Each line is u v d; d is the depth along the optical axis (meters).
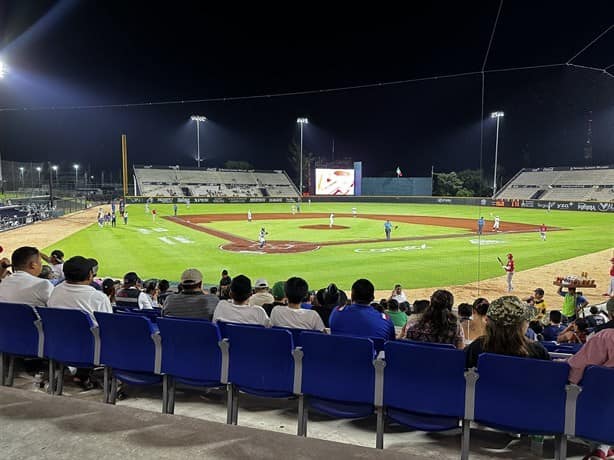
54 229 33.78
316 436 4.31
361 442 4.21
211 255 23.09
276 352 4.23
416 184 71.81
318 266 20.27
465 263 20.92
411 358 3.82
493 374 3.62
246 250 24.67
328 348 4.04
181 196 67.25
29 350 5.16
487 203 62.06
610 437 3.44
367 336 5.32
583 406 3.47
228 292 10.91
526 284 17.14
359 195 74.44
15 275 5.73
